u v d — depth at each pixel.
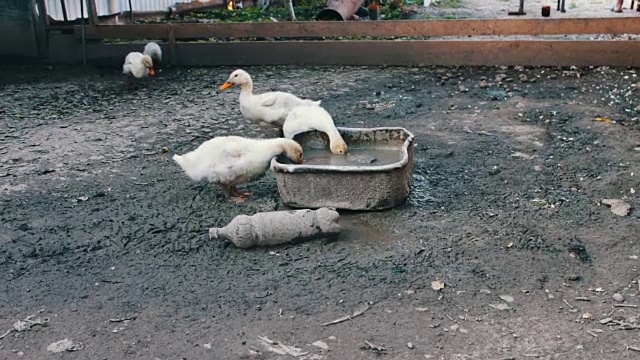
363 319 3.41
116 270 4.00
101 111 7.96
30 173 5.71
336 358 3.11
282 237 4.20
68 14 12.29
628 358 3.04
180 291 3.73
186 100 8.42
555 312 3.44
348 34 10.56
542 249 4.11
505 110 7.47
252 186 5.27
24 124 7.39
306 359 3.11
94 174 5.67
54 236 4.47
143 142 6.60
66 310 3.57
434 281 3.76
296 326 3.37
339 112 7.61
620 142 6.15
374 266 3.93
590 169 5.49
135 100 8.53
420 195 5.00
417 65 10.19
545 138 6.38
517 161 5.75
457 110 7.56
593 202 4.82
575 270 3.85
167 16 15.23
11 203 5.04
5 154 6.26
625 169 5.44
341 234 4.36
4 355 3.18
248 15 15.26
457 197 4.97
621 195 4.93
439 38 12.17
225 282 3.82
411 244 4.20
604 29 9.62
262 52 10.64
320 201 4.65
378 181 4.55
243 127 7.06
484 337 3.24
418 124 7.02
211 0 16.59
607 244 4.16
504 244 4.19
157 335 3.32
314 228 4.24
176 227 4.56
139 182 5.45
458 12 16.00
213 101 8.31
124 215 4.79
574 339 3.20
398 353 3.13
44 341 3.29
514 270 3.86
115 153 6.26
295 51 10.55
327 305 3.54
